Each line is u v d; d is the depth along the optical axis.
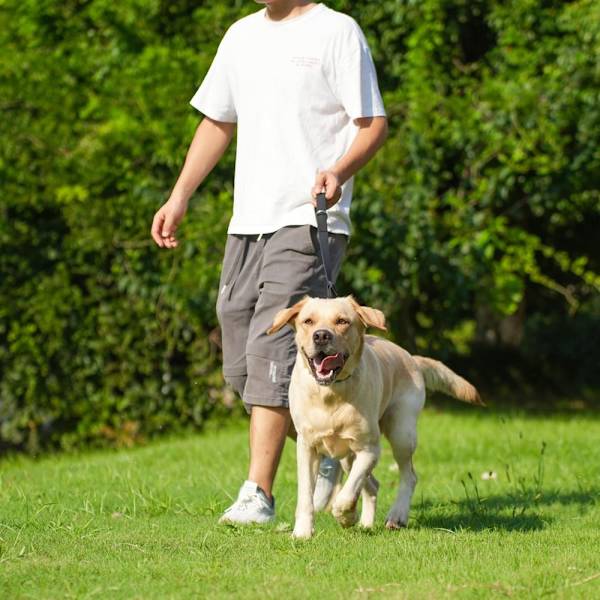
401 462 7.04
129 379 15.98
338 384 6.22
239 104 7.24
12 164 15.30
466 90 15.46
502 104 14.95
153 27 16.12
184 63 15.11
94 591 4.92
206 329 15.82
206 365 15.90
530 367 21.81
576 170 15.51
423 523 7.05
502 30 15.86
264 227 7.01
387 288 14.90
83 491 8.78
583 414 18.11
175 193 7.64
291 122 6.98
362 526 6.76
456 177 16.33
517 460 11.05
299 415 6.37
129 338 15.73
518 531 6.64
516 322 22.14
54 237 15.56
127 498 8.21
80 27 16.31
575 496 8.27
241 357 7.39
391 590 4.96
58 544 6.09
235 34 7.34
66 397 15.95
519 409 19.06
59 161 15.25
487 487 9.00
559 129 15.29
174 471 10.42
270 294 6.95
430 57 15.70
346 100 6.94
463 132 15.05
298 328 6.34
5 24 16.08
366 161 6.87
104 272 15.64
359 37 7.03
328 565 5.51
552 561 5.55
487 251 14.98
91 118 15.64
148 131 14.96
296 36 7.02
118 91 15.22
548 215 18.88
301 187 6.96
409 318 17.12
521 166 15.20
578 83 15.09
